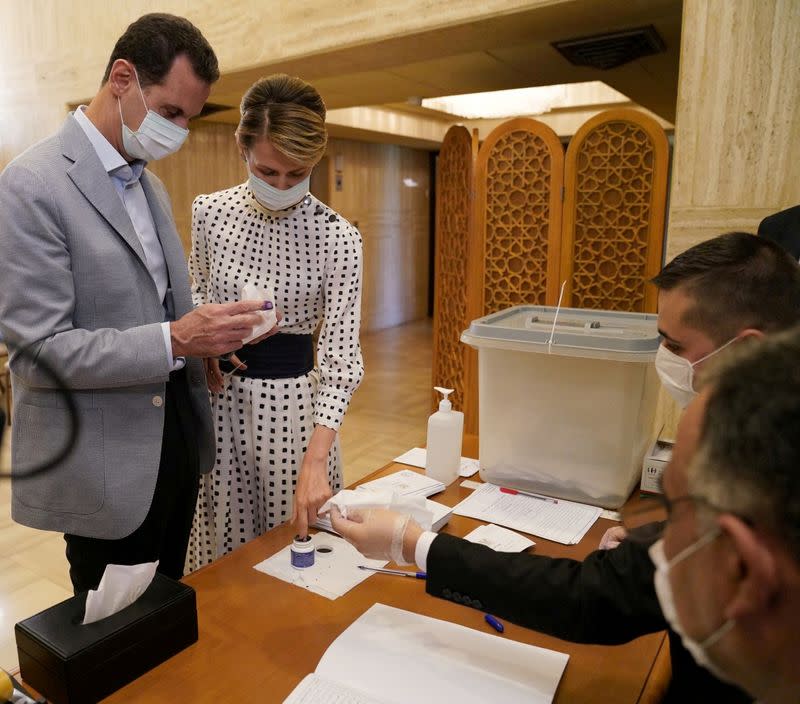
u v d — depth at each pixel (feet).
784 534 1.29
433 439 4.99
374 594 3.58
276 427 5.08
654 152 10.74
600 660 3.08
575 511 4.59
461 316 13.20
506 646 3.13
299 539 3.86
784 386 1.36
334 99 16.56
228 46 11.44
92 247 4.09
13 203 3.86
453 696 2.78
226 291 5.08
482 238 12.53
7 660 6.75
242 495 5.31
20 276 3.84
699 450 1.49
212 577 3.72
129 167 4.49
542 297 12.12
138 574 2.99
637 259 11.24
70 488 4.20
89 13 13.15
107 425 4.24
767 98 6.73
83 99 13.75
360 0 9.85
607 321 5.36
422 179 30.99
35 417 4.19
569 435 4.62
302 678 2.92
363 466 12.84
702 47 6.93
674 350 3.22
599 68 12.73
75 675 2.70
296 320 5.08
